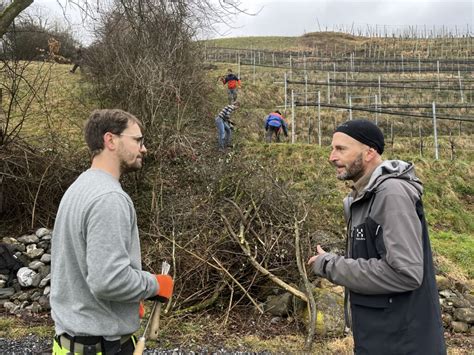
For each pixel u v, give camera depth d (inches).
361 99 740.7
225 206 228.1
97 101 449.1
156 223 233.8
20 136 293.1
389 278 75.0
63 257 72.7
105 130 76.8
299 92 730.2
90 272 67.5
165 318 187.6
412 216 76.8
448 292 215.0
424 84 830.5
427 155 502.9
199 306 196.9
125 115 78.9
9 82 319.6
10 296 211.8
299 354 164.9
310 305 183.3
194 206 232.4
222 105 577.9
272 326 190.1
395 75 907.4
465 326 191.0
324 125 612.1
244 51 1207.6
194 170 270.5
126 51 379.2
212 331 182.9
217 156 293.0
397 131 628.4
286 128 507.5
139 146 80.0
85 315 71.0
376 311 79.0
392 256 74.6
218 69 806.5
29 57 338.3
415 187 81.4
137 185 284.0
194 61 454.0
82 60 535.2
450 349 173.3
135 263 74.6
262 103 666.8
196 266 203.8
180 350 164.9
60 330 72.1
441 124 649.0
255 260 206.4
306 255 218.8
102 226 68.7
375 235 80.0
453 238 317.7
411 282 73.7
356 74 914.7
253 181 241.8
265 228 221.3
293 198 236.1
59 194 271.0
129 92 343.0
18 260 224.5
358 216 85.3
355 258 83.8
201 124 419.5
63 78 557.0
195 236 213.3
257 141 521.3
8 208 266.7
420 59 1042.1
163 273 89.2
